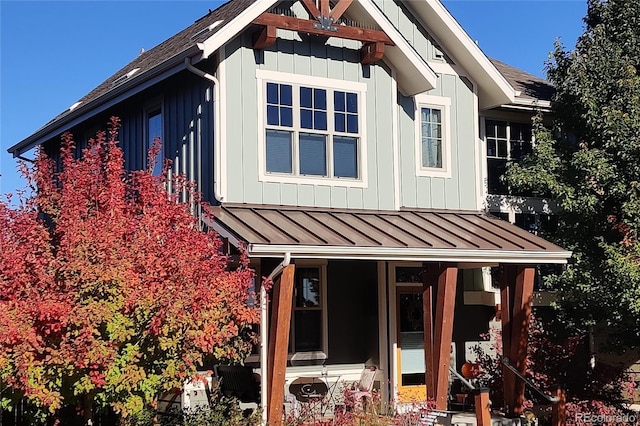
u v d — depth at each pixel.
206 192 15.16
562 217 17.59
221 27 14.34
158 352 10.66
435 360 14.56
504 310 15.92
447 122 18.00
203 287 10.69
